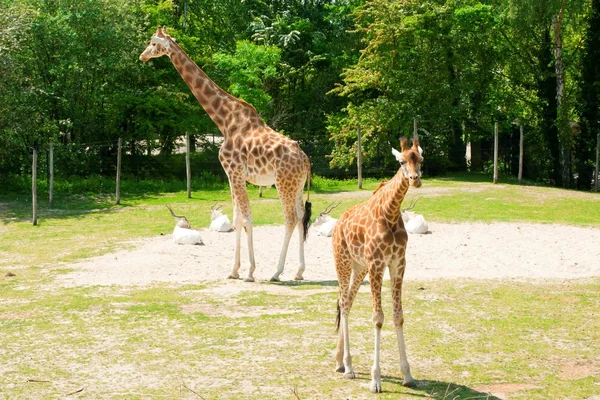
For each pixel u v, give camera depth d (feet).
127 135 107.55
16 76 90.22
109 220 73.15
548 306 39.73
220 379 28.40
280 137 49.11
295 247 59.11
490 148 126.41
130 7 107.14
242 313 38.45
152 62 110.11
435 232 64.34
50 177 82.02
